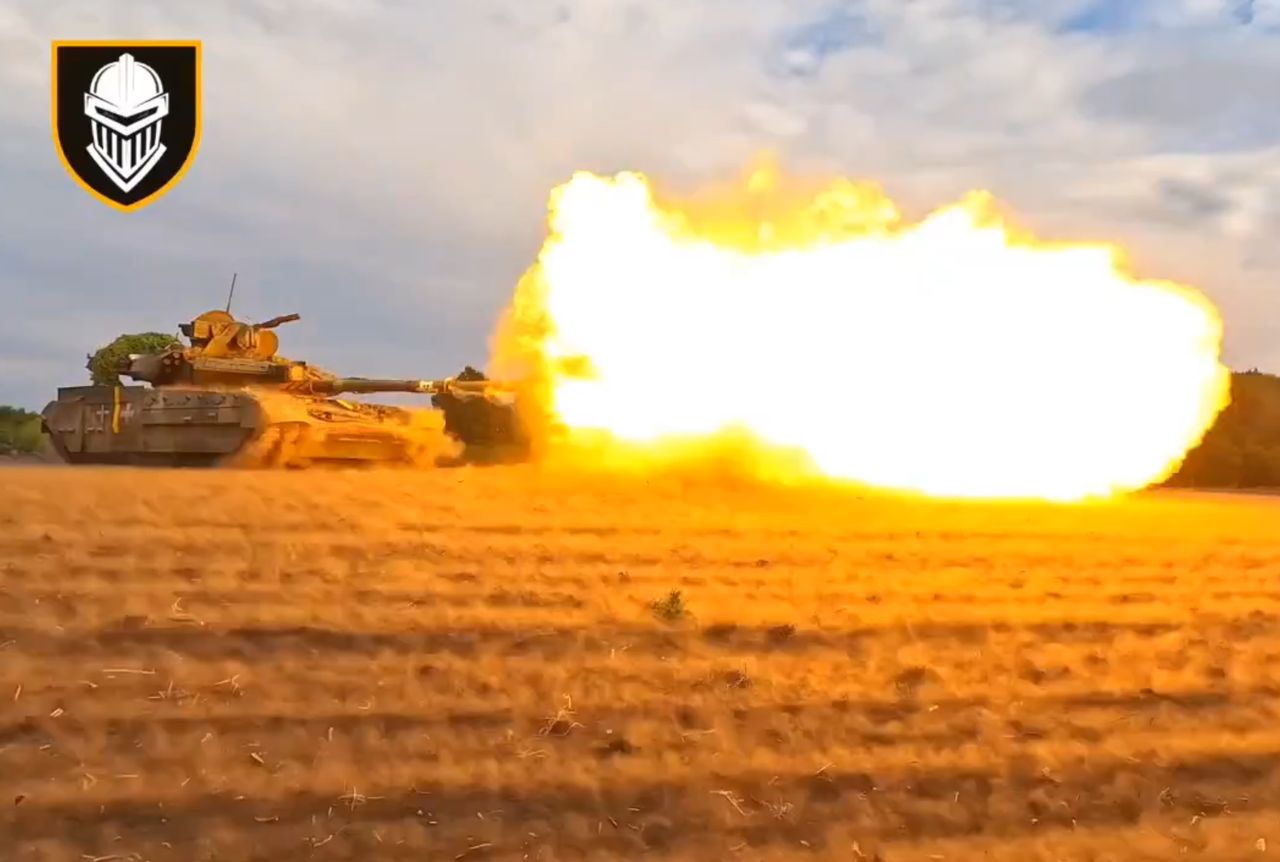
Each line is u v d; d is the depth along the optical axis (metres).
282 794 7.55
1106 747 8.97
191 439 28.05
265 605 10.41
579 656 9.85
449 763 8.05
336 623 10.09
